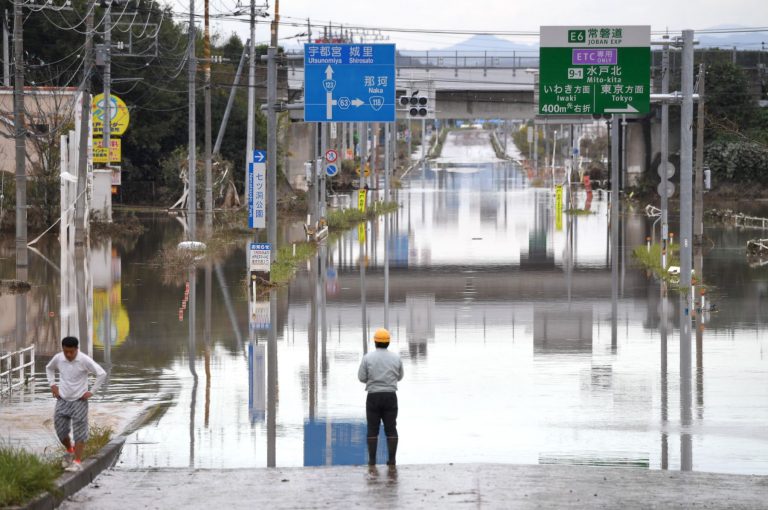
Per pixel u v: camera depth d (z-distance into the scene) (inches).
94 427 1464.1
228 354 2092.8
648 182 7829.7
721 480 1179.9
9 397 1718.8
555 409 1637.6
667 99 2886.3
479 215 6373.0
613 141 4549.7
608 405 1664.6
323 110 3412.9
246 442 1439.5
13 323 2436.0
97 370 1208.2
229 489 1135.0
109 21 5216.5
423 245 4510.3
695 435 1475.1
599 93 2874.0
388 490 1122.7
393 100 3410.4
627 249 4286.4
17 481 1028.5
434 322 2514.8
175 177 6939.0
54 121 4864.7
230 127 7608.3
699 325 2444.6
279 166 7721.5
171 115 7490.2
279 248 4148.6
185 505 1060.5
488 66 7500.0
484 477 1187.9
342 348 2165.4
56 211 4960.6
